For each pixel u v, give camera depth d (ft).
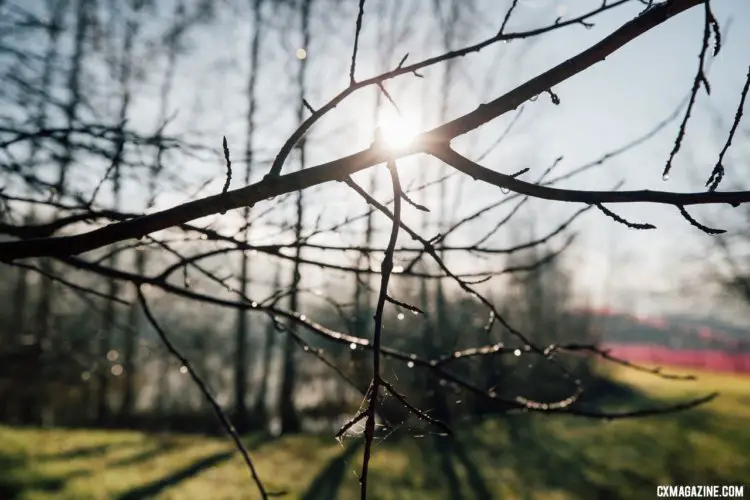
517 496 33.50
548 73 3.94
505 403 7.66
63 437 46.42
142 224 4.29
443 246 6.95
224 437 51.39
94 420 63.57
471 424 51.19
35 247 4.46
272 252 7.47
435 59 4.77
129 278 8.05
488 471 38.14
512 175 3.87
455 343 8.50
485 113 3.92
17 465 36.40
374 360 3.53
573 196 3.83
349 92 4.58
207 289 10.15
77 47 13.83
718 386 80.28
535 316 56.29
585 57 3.91
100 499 30.89
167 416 65.46
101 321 43.73
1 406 61.41
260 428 59.93
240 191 4.10
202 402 68.49
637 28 3.90
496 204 6.17
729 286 80.79
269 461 41.06
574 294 74.18
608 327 141.28
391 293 6.75
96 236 4.45
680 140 3.92
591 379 68.39
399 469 38.47
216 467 39.04
